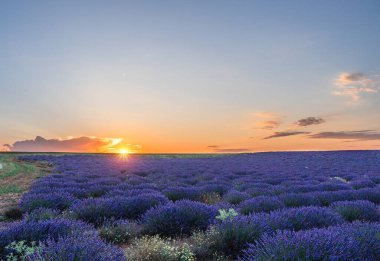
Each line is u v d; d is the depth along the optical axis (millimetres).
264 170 27453
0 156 59906
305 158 49750
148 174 25000
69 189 12977
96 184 15766
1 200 12594
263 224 5934
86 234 5465
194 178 20062
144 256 5059
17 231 5426
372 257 4516
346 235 4609
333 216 6918
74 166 32938
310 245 4070
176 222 6934
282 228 6117
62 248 4109
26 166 36219
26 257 4410
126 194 11578
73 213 8273
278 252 4039
